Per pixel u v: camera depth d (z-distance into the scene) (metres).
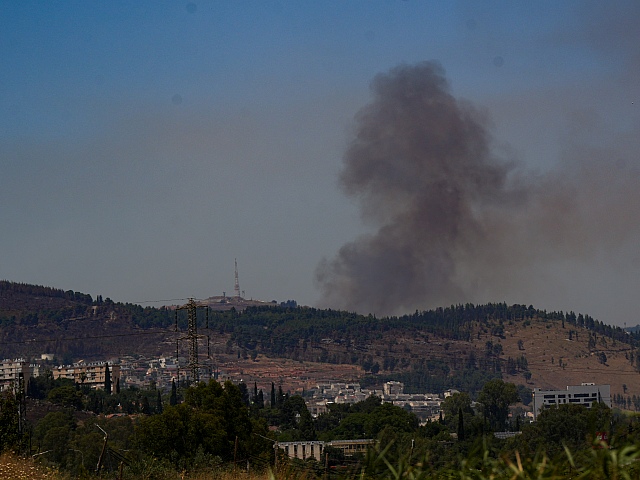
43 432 116.12
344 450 96.81
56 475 46.94
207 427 85.12
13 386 79.06
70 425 124.50
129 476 55.75
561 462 17.17
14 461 46.72
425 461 18.88
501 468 17.33
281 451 79.25
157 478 58.44
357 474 20.94
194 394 95.44
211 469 63.31
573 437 73.19
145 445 83.81
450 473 18.41
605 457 16.56
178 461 79.81
